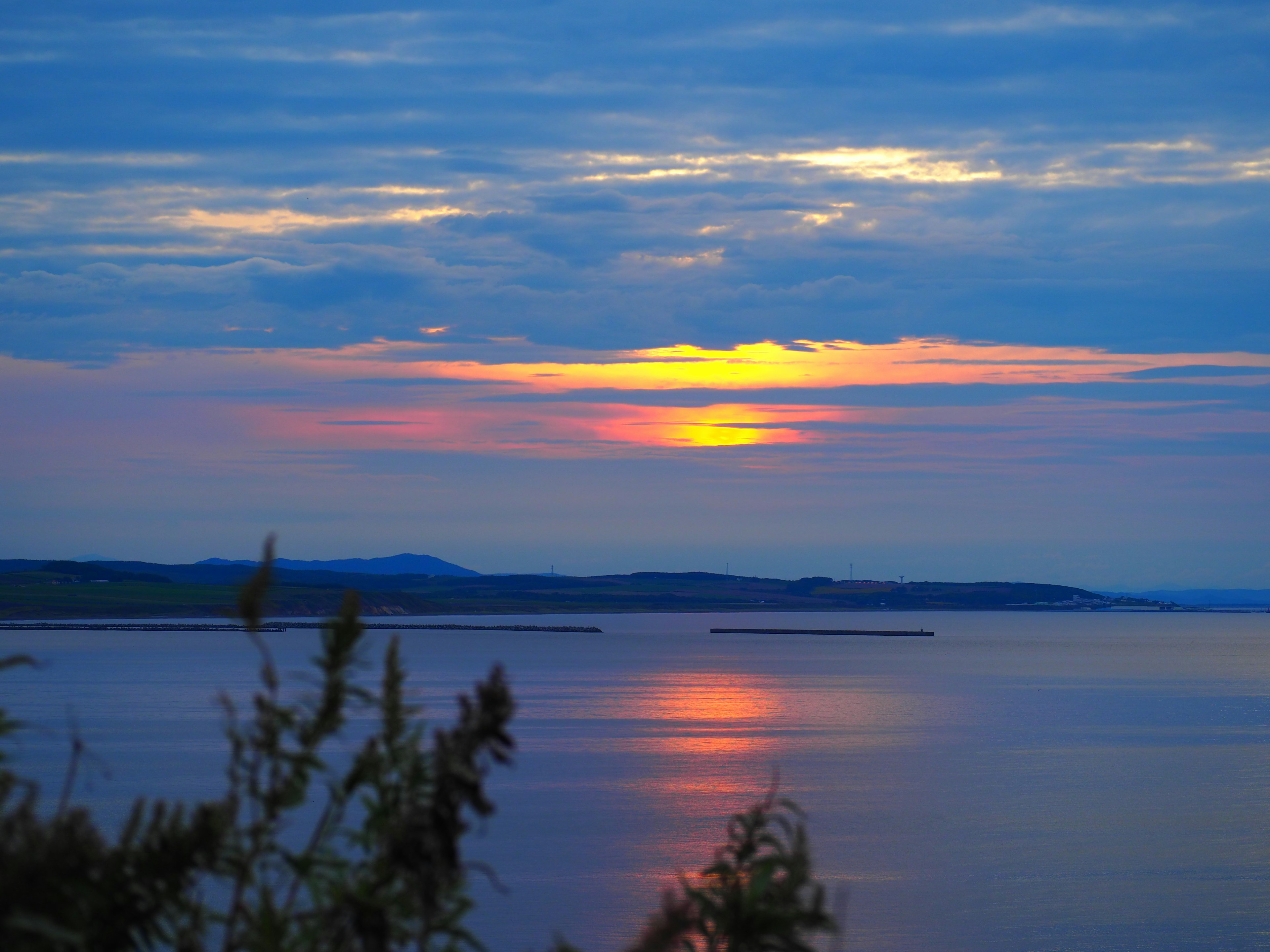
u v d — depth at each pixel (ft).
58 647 617.62
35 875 12.58
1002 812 180.96
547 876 133.39
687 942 14.12
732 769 219.41
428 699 300.40
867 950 111.34
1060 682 473.67
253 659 498.28
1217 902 129.70
